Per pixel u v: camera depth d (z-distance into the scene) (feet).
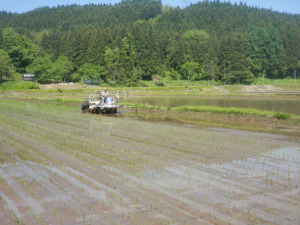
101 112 73.61
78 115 68.03
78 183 21.77
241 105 106.11
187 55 399.65
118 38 372.38
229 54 377.30
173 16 654.12
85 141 36.68
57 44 415.23
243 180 21.94
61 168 25.55
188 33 511.81
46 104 111.45
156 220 15.98
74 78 345.92
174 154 29.66
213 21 627.05
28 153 31.04
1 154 30.76
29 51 395.75
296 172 23.81
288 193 19.47
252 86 288.30
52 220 16.30
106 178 22.71
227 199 18.54
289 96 171.22
